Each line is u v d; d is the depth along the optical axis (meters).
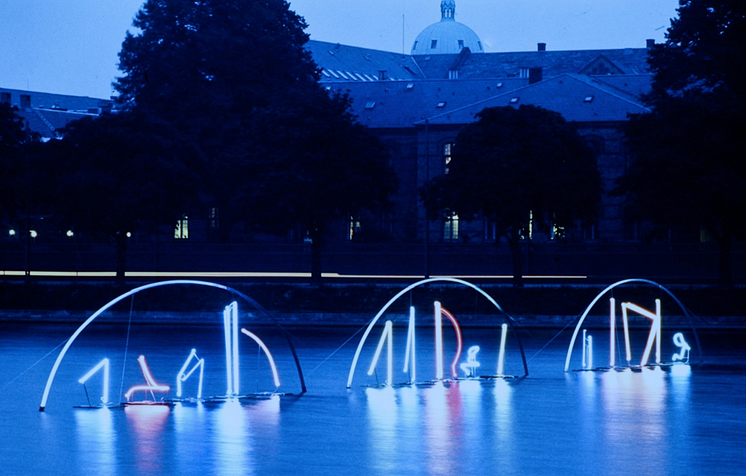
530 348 45.69
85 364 38.59
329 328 55.62
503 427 24.53
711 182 58.00
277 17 102.38
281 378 35.00
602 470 19.72
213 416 26.16
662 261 85.88
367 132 71.19
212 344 46.09
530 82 120.00
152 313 59.31
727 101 60.22
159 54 98.12
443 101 119.00
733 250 86.38
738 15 70.69
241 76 97.31
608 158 106.38
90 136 64.75
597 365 39.50
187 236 112.00
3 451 21.34
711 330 53.75
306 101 70.75
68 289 63.06
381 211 115.50
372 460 20.53
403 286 61.56
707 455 21.17
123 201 62.75
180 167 65.94
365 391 31.36
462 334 52.19
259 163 69.06
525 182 65.38
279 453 21.19
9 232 109.38
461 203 65.75
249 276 80.94
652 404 28.48
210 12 100.06
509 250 88.62
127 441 22.48
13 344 45.69
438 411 27.02
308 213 68.88
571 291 59.56
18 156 69.81
